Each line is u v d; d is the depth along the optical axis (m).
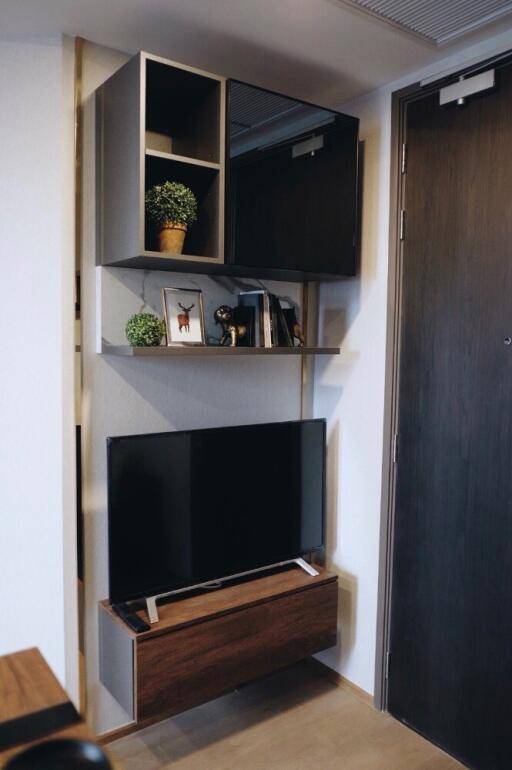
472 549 2.18
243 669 2.28
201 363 2.47
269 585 2.43
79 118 2.08
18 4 1.85
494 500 2.11
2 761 0.98
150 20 1.94
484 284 2.11
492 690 2.13
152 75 1.99
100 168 2.12
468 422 2.18
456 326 2.20
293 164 2.25
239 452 2.38
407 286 2.37
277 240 2.22
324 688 2.70
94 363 2.20
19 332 2.15
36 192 2.10
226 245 2.12
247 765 2.20
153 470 2.17
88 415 2.19
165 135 2.29
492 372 2.10
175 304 2.21
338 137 2.37
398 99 2.35
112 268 2.18
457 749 2.25
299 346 2.50
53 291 2.11
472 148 2.12
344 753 2.27
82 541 2.20
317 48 2.11
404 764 2.22
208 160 2.12
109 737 2.30
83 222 2.13
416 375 2.35
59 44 2.03
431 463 2.31
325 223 2.36
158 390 2.36
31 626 2.24
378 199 2.46
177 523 2.24
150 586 2.18
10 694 1.19
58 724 1.09
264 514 2.47
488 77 2.03
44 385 2.14
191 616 2.14
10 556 2.23
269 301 2.37
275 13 1.88
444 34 2.01
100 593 2.27
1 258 2.14
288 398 2.75
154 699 2.06
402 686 2.46
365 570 2.58
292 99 2.19
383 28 1.96
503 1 1.81
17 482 2.20
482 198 2.10
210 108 2.10
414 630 2.40
